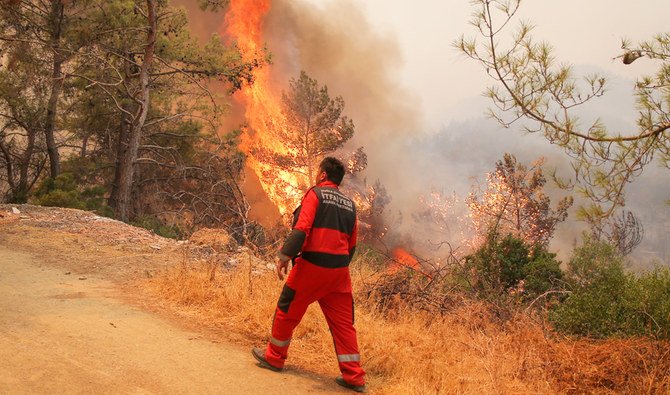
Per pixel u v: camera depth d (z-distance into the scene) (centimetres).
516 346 567
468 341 598
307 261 466
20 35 2202
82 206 1842
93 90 2369
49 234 960
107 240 945
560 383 500
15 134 2489
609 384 504
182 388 436
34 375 420
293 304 480
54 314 573
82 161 2577
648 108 532
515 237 1120
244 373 480
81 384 418
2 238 912
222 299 649
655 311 630
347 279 485
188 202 2280
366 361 528
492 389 470
